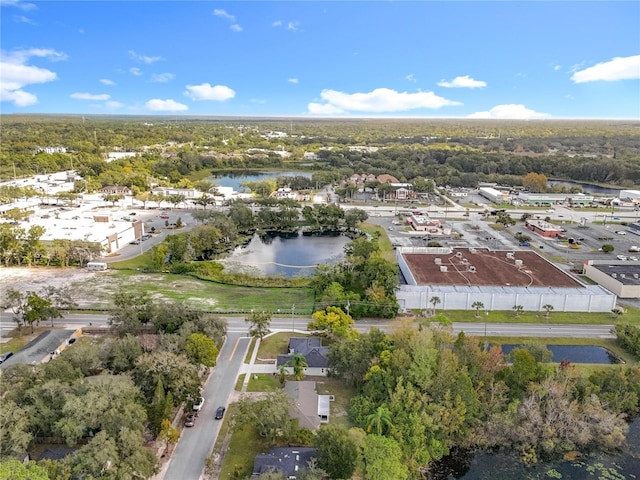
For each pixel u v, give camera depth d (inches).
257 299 5590.6
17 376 3203.7
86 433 3009.4
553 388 3435.0
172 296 5556.1
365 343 3880.4
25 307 4522.6
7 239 6604.3
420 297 5324.8
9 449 2664.9
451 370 3467.0
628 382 3710.6
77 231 7564.0
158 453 2972.4
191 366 3479.3
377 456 2842.0
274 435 3095.5
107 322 4746.6
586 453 3312.0
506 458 3255.4
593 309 5354.3
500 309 5349.4
